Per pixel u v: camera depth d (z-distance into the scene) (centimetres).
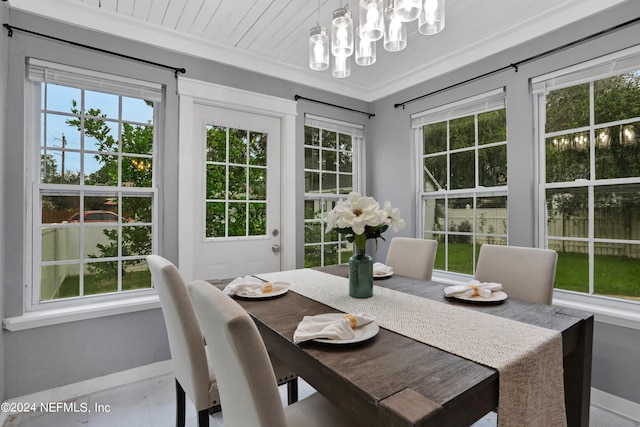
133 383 228
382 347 104
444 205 310
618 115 206
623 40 196
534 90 238
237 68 283
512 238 249
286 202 312
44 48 205
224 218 284
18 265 197
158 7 216
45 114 212
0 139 186
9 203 194
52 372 205
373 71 316
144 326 234
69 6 210
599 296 212
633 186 200
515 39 243
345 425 109
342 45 162
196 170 270
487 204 277
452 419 80
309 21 232
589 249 217
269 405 81
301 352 104
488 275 195
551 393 108
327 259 348
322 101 337
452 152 302
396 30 157
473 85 275
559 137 231
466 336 112
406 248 240
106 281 233
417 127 327
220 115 282
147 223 248
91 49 220
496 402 91
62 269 218
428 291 173
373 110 371
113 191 235
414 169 331
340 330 108
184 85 256
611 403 196
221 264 281
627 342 191
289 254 312
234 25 238
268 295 161
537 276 175
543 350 105
